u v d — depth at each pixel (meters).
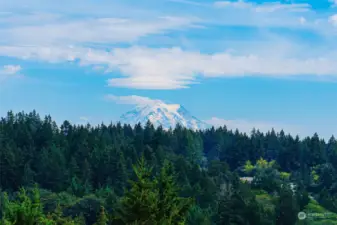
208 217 151.88
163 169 41.78
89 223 153.75
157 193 39.25
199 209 155.25
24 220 32.03
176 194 40.12
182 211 39.72
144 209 37.50
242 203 143.50
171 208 38.97
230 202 144.75
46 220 33.25
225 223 141.75
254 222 141.62
